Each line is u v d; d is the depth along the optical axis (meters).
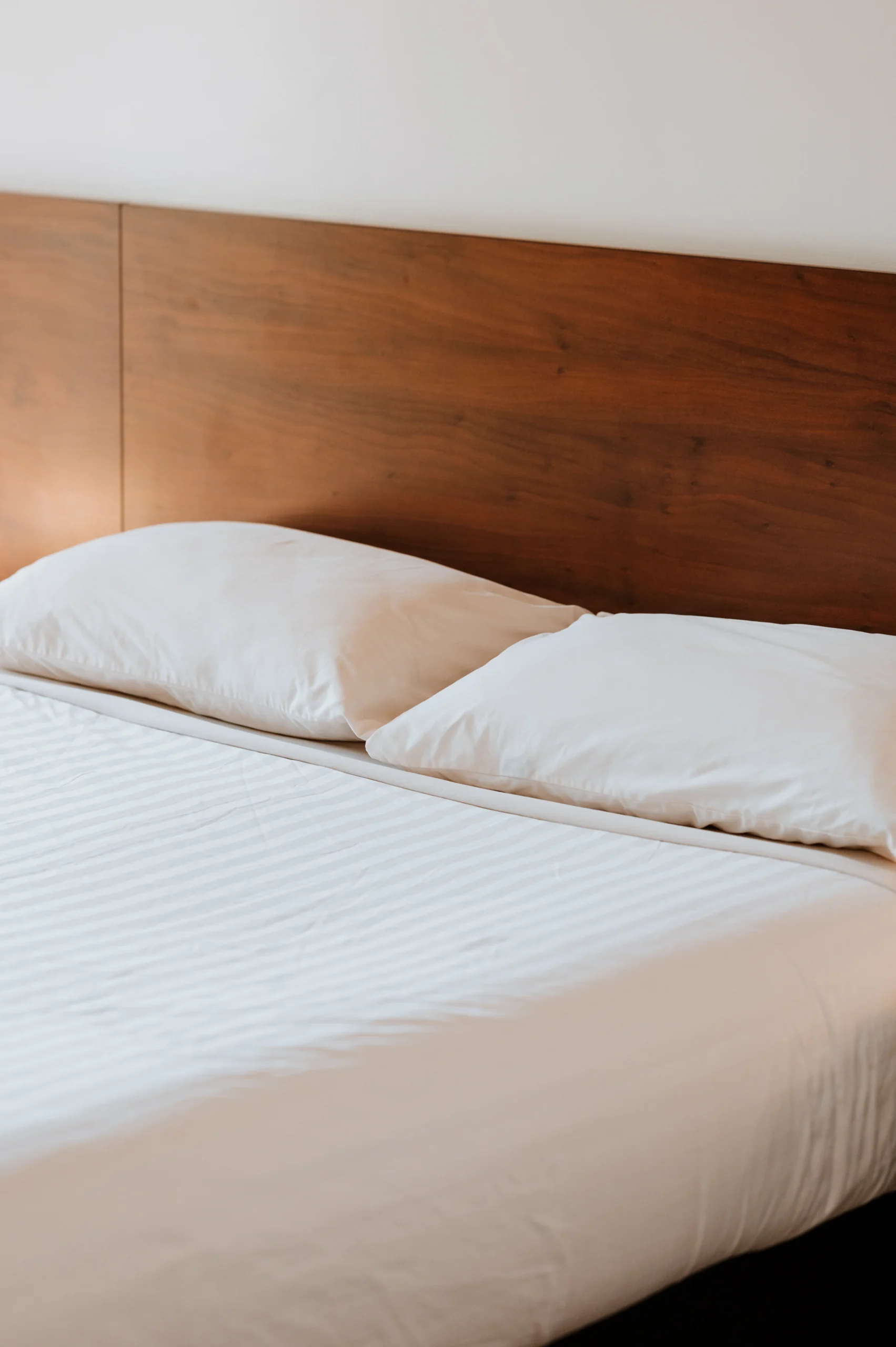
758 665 1.77
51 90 2.84
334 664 1.94
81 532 2.87
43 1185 0.98
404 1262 1.08
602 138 2.27
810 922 1.48
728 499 2.18
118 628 2.12
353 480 2.53
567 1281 1.17
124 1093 1.08
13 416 2.90
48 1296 0.93
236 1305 1.00
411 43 2.42
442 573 2.21
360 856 1.60
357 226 2.42
